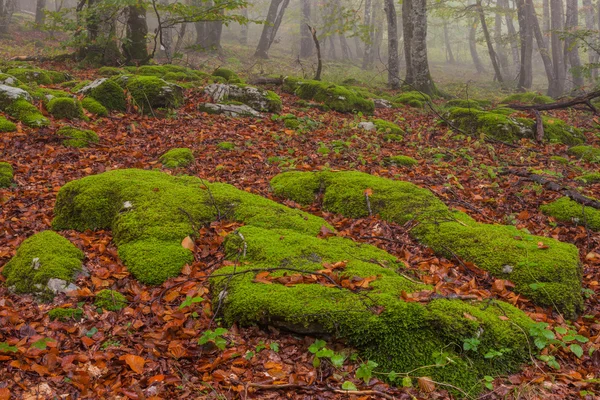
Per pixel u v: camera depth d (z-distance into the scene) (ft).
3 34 82.84
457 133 38.52
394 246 18.15
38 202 20.29
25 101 30.14
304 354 12.41
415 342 12.28
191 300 13.58
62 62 53.83
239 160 26.76
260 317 13.07
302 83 45.75
